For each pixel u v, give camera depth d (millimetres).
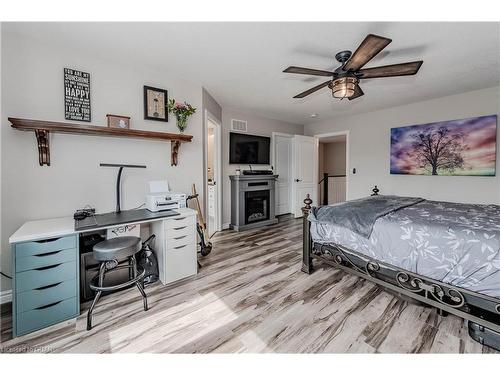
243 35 1992
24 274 1551
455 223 1707
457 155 3471
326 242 2361
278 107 4242
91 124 2307
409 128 3941
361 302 1951
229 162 4434
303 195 5430
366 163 4578
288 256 3018
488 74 2777
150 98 2648
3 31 1900
